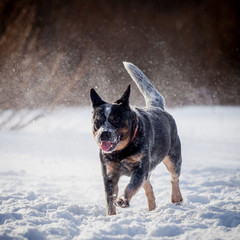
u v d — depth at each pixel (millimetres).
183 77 31125
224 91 33219
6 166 10031
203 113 24953
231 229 5023
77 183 8562
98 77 16875
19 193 7094
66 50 18844
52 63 17688
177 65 31703
